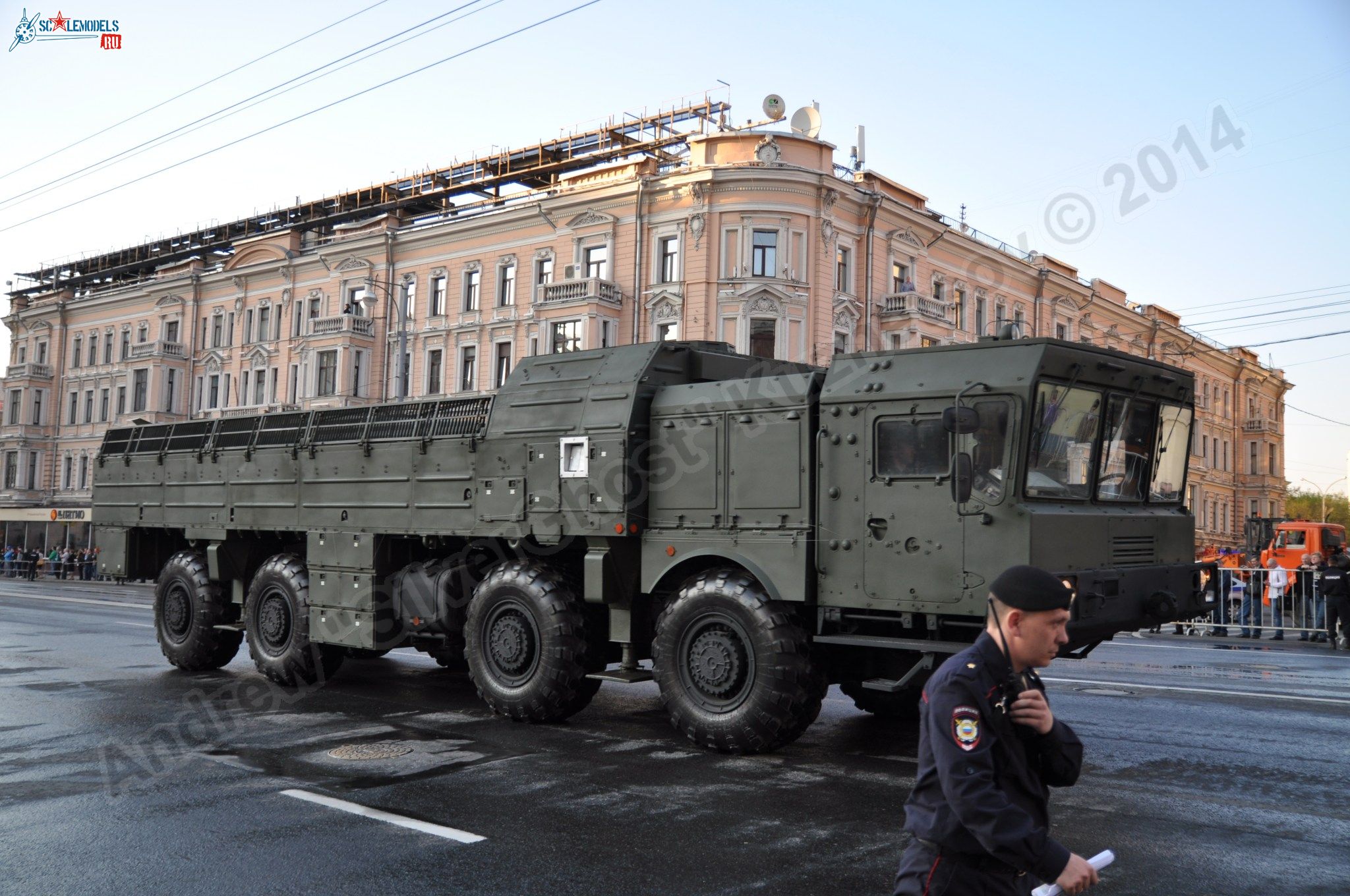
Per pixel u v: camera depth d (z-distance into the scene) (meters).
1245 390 59.81
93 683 11.05
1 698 10.02
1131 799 6.29
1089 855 5.26
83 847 5.40
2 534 51.12
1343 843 5.45
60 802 6.25
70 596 27.53
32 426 58.88
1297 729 8.38
